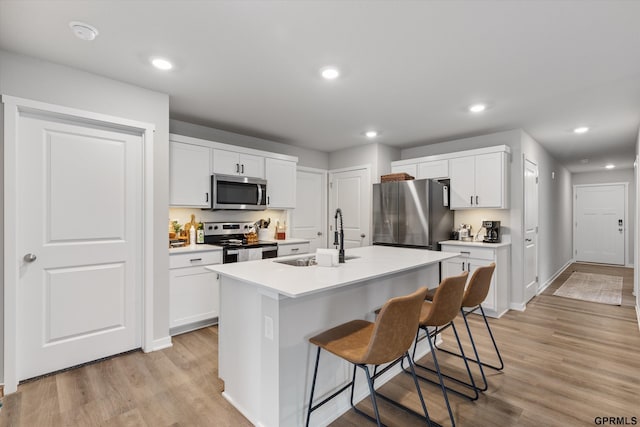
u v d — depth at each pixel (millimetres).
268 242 3979
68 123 2369
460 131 4035
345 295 2012
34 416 1822
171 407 1925
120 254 2600
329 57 2191
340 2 1620
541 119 3535
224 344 2043
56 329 2309
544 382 2230
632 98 2912
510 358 2600
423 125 3764
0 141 2045
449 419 1834
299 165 4980
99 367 2396
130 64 2275
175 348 2752
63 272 2342
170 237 3439
